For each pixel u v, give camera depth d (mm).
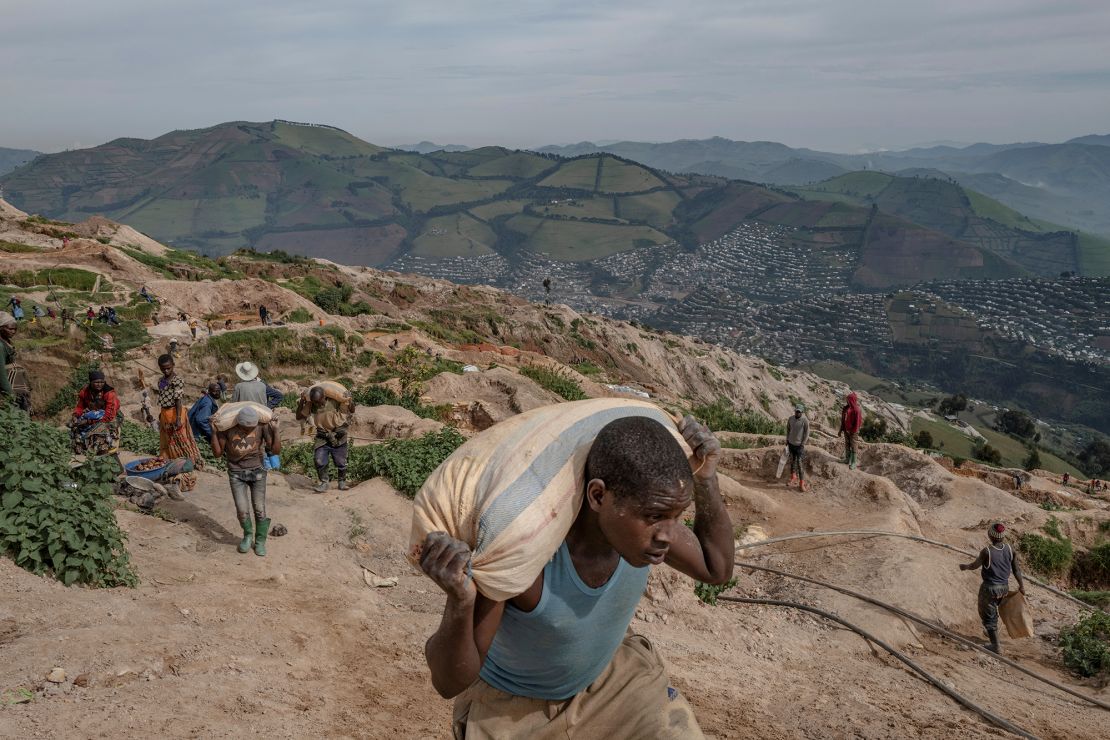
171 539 8508
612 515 1833
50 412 46469
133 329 53656
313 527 9797
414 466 12734
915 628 11523
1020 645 12305
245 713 4598
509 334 107062
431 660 1913
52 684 4266
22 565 6039
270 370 53781
